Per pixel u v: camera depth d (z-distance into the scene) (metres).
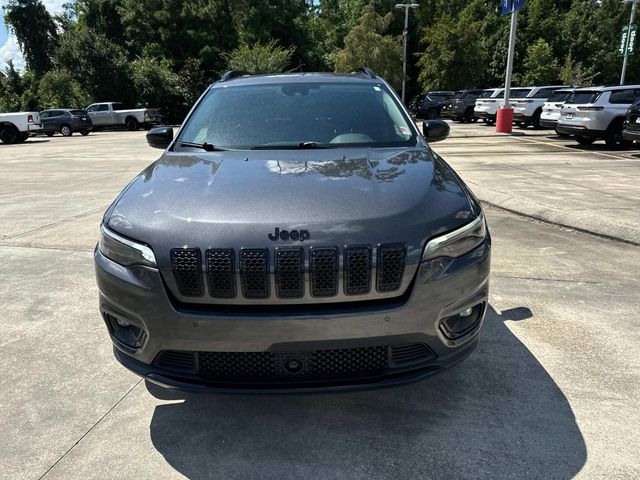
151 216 2.44
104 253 2.52
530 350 3.35
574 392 2.88
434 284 2.30
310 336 2.23
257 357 2.30
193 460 2.41
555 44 45.12
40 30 46.16
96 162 14.76
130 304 2.38
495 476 2.26
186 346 2.31
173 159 3.17
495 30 46.72
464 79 39.72
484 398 2.84
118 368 3.26
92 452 2.48
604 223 5.97
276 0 46.09
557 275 4.68
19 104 41.16
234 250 2.21
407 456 2.40
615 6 44.44
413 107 35.03
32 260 5.43
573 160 12.13
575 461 2.35
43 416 2.77
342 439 2.54
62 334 3.71
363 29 41.44
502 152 13.88
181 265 2.26
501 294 4.27
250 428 2.64
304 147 3.28
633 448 2.43
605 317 3.81
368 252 2.22
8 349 3.51
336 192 2.49
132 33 43.38
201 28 43.31
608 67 45.22
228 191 2.54
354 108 3.64
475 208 2.64
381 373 2.35
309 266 2.19
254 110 3.65
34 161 15.58
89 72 36.91
